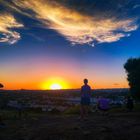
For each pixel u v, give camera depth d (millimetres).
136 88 36312
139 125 12234
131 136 9547
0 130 11719
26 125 13258
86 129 11172
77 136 9797
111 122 13594
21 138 9820
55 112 30219
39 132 10797
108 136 9633
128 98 25281
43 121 15008
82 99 15766
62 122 14180
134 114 18906
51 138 9625
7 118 17094
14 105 22797
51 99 73000
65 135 10023
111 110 24438
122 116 17516
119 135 9758
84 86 15805
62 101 63156
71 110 28375
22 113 21453
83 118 15695
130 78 37125
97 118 15953
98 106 21234
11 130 11672
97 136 9695
